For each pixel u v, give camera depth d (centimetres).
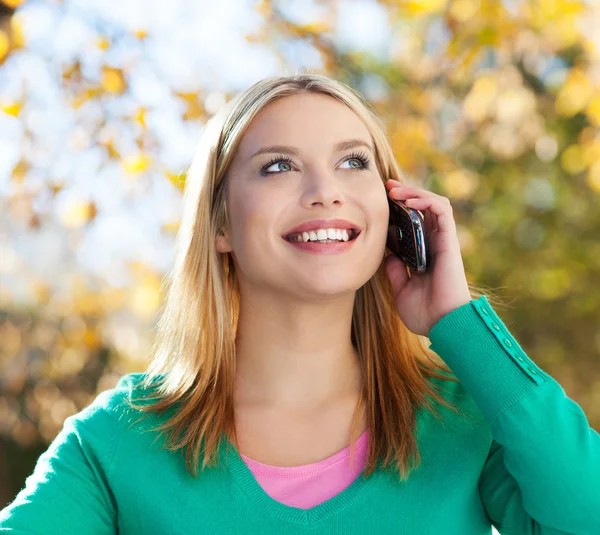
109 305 765
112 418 255
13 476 1080
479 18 674
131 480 244
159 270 703
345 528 236
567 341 1180
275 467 245
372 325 273
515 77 728
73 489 244
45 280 769
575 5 689
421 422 255
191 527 237
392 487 241
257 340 259
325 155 253
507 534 253
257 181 252
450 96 761
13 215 636
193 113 597
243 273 261
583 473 230
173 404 259
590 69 721
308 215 246
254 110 258
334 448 250
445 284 258
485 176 1020
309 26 640
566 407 238
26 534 234
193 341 267
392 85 715
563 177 1090
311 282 245
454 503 243
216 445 245
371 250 255
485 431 254
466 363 244
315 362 257
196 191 275
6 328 775
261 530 236
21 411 805
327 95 262
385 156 275
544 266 1116
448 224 262
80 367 789
